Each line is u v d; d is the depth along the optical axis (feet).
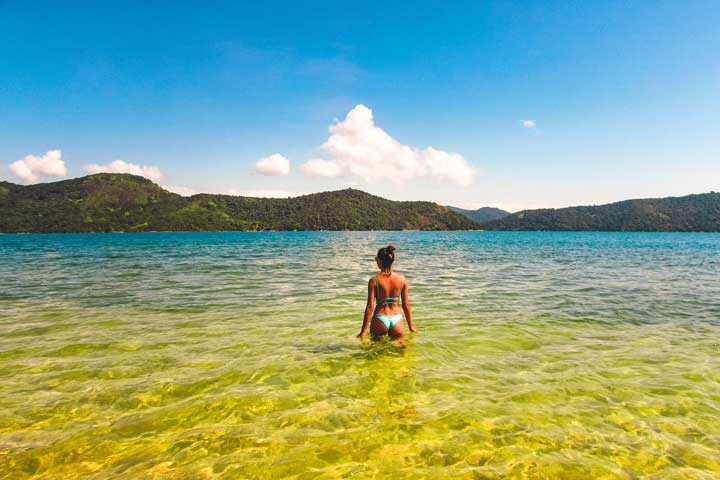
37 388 15.70
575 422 12.98
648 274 59.62
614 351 20.68
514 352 20.48
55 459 10.80
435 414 13.55
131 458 10.92
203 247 161.99
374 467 10.55
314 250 139.33
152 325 26.14
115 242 229.45
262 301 35.12
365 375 17.20
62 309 31.81
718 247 169.99
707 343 22.22
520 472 10.29
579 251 135.44
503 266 73.97
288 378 16.83
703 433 12.32
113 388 15.76
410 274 59.26
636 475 10.18
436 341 22.34
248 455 11.10
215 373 17.42
